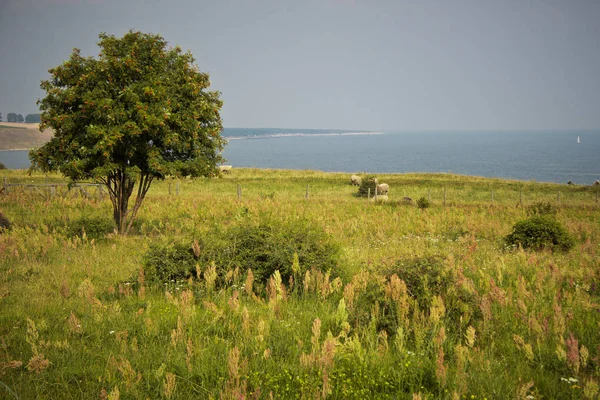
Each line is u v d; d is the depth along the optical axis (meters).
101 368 6.00
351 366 6.11
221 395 5.00
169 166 19.00
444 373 5.41
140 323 7.74
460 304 8.14
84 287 9.16
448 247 17.08
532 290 10.27
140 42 19.81
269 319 7.73
